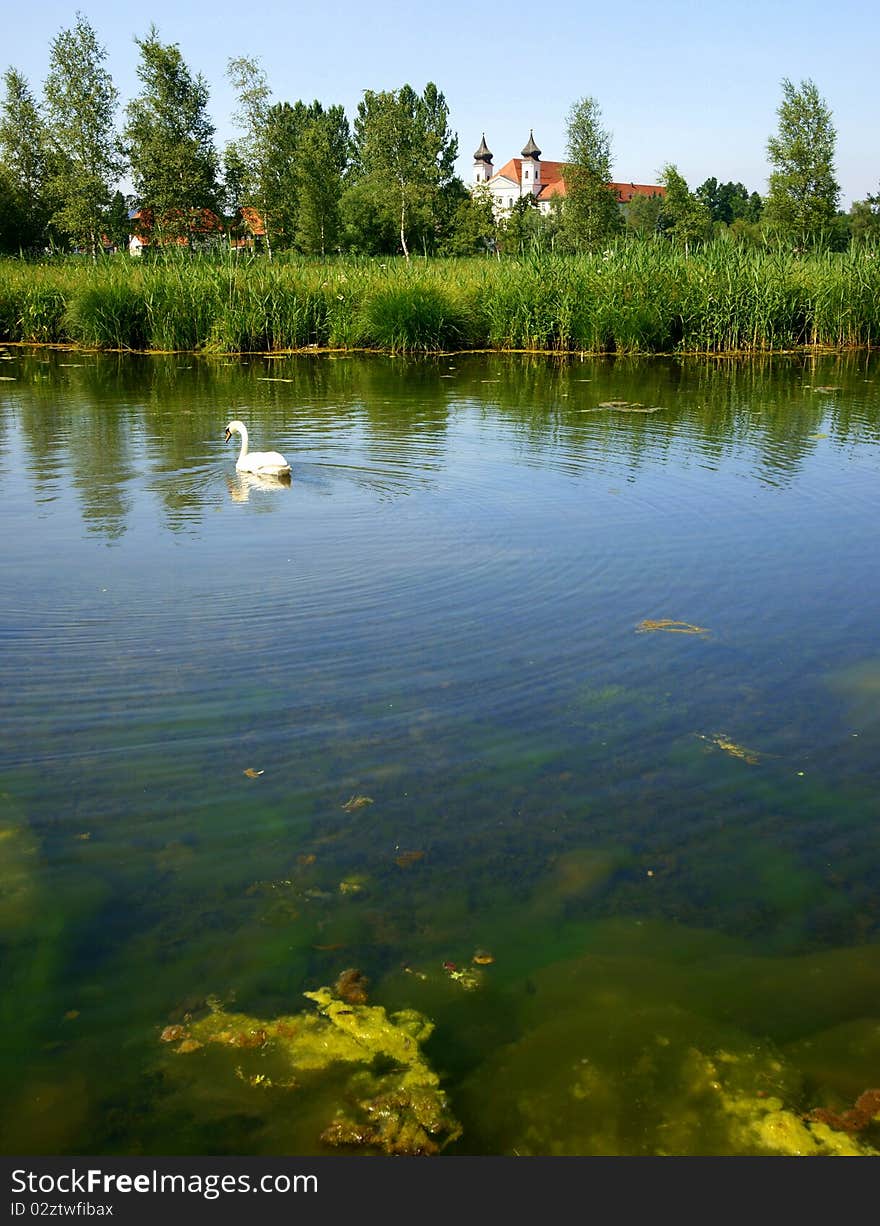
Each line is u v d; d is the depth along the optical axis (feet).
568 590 22.94
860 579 23.79
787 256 87.45
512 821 13.97
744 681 18.28
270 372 67.56
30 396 53.88
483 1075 9.95
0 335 90.84
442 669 18.60
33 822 13.61
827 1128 9.34
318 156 220.02
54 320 88.84
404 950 11.55
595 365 73.10
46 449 39.14
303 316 83.41
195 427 44.50
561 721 16.76
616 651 19.53
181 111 161.27
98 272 92.89
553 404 51.90
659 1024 10.54
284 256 120.47
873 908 12.31
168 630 20.20
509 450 39.52
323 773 15.02
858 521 28.89
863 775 15.20
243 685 17.75
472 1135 9.36
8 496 31.48
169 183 162.09
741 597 22.57
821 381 62.64
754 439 42.04
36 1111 9.43
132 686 17.62
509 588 23.02
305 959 11.39
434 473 35.40
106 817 13.80
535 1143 9.27
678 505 30.78
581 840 13.57
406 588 22.94
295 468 36.09
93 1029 10.36
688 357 78.48
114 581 23.18
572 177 192.03
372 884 12.62
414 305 81.20
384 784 14.79
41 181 173.58
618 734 16.37
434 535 27.32
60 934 11.59
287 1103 9.62
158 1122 9.39
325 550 25.84
